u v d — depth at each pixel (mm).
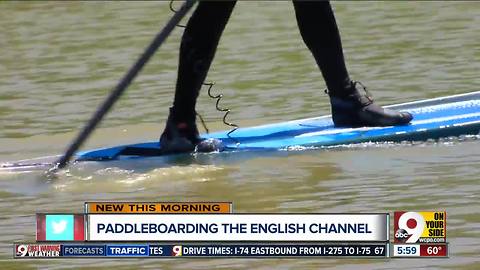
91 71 23641
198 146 16547
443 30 25812
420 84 20906
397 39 25141
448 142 16656
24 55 25703
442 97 18234
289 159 16156
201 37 16328
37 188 15375
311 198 14500
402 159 15961
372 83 21219
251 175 15531
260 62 23531
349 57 23625
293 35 26266
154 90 21453
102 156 16531
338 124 17203
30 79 23141
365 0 30250
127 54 25250
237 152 16516
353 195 14547
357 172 15469
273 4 30781
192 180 15438
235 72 22688
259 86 21391
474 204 13992
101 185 15336
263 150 16531
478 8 28234
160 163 16188
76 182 15500
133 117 19453
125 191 15078
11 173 16047
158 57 24594
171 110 16594
